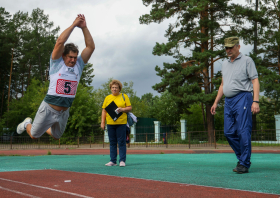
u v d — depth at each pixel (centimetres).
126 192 302
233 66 497
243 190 298
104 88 4272
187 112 2483
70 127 2728
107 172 489
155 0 2511
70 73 370
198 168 531
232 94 490
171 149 1775
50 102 366
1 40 4225
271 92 3416
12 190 320
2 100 4425
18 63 4684
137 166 596
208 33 2306
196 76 2436
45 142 2452
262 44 3109
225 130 503
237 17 2330
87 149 1991
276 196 266
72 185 351
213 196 271
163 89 2436
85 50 390
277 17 3000
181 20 2448
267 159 828
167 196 277
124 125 629
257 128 2325
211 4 2208
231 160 800
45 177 425
